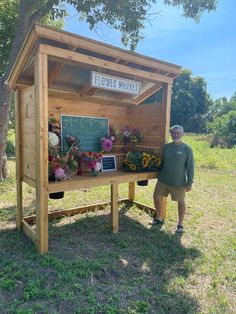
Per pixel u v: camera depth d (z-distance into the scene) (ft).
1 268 9.57
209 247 12.07
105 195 19.47
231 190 23.15
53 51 10.05
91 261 10.27
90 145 14.92
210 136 78.95
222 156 43.83
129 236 12.92
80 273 9.33
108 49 11.16
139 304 7.93
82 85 13.79
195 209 17.33
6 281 8.63
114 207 13.17
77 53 10.62
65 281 8.91
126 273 9.74
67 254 10.84
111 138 15.39
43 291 8.25
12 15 24.41
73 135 14.10
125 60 11.98
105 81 11.96
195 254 11.37
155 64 13.02
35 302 7.86
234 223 15.07
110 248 11.64
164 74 14.03
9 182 22.81
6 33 24.72
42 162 10.34
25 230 12.75
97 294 8.38
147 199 19.26
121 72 12.48
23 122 12.53
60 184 10.97
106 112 15.65
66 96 13.70
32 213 15.64
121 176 13.20
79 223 14.23
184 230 13.85
